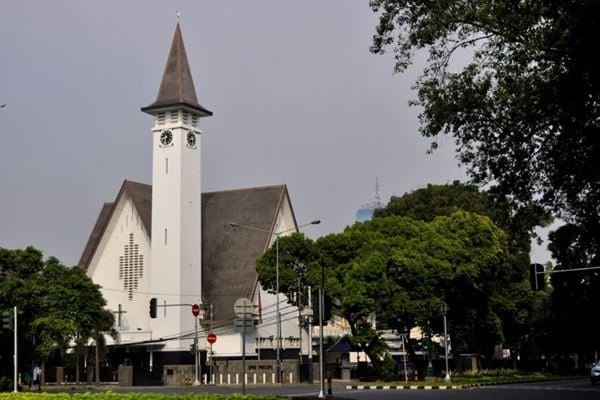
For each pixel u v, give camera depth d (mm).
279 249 67188
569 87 25734
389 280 59594
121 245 90000
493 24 27766
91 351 76812
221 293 88375
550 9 25578
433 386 50906
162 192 84625
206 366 75062
